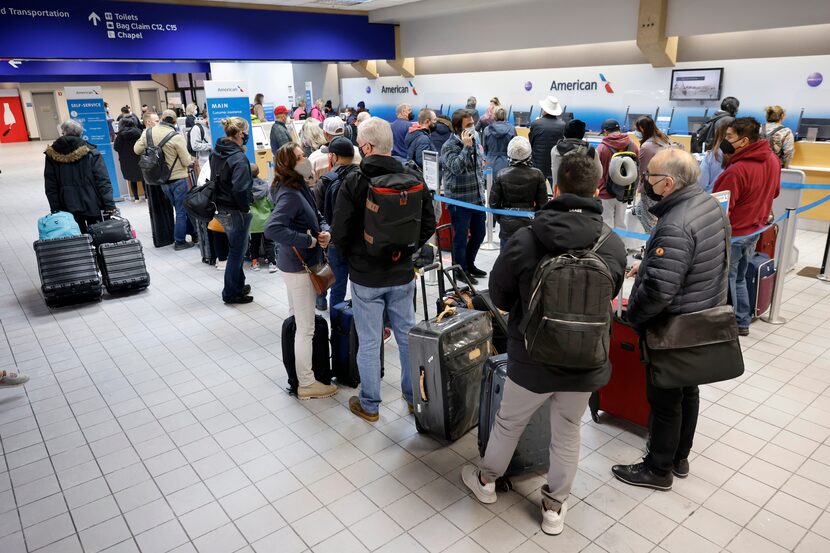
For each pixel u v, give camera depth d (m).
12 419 3.24
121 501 2.56
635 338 2.81
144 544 2.31
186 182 6.48
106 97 23.64
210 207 4.62
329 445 2.92
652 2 8.68
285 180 3.08
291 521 2.41
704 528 2.31
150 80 23.92
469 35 11.46
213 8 9.59
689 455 2.76
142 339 4.26
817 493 2.49
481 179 5.03
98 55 8.61
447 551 2.22
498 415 2.28
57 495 2.61
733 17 8.04
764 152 3.47
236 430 3.08
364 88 15.05
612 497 2.49
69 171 5.14
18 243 7.07
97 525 2.42
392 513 2.44
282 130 7.86
